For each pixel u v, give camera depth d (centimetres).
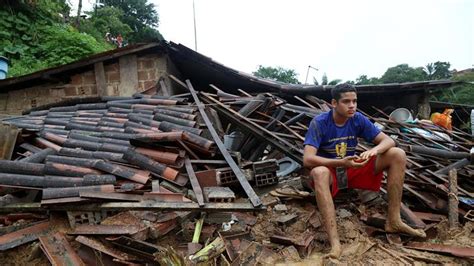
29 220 301
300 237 293
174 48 693
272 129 524
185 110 549
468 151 593
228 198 316
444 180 396
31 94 725
